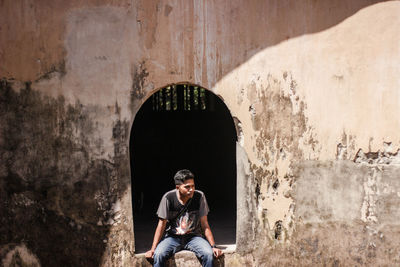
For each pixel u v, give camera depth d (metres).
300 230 4.22
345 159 4.13
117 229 4.12
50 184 4.05
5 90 3.96
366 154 4.10
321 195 4.18
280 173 4.20
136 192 7.46
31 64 3.96
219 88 4.14
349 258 4.20
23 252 4.10
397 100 4.03
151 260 4.11
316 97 4.11
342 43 4.05
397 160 4.08
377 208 4.14
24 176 4.03
